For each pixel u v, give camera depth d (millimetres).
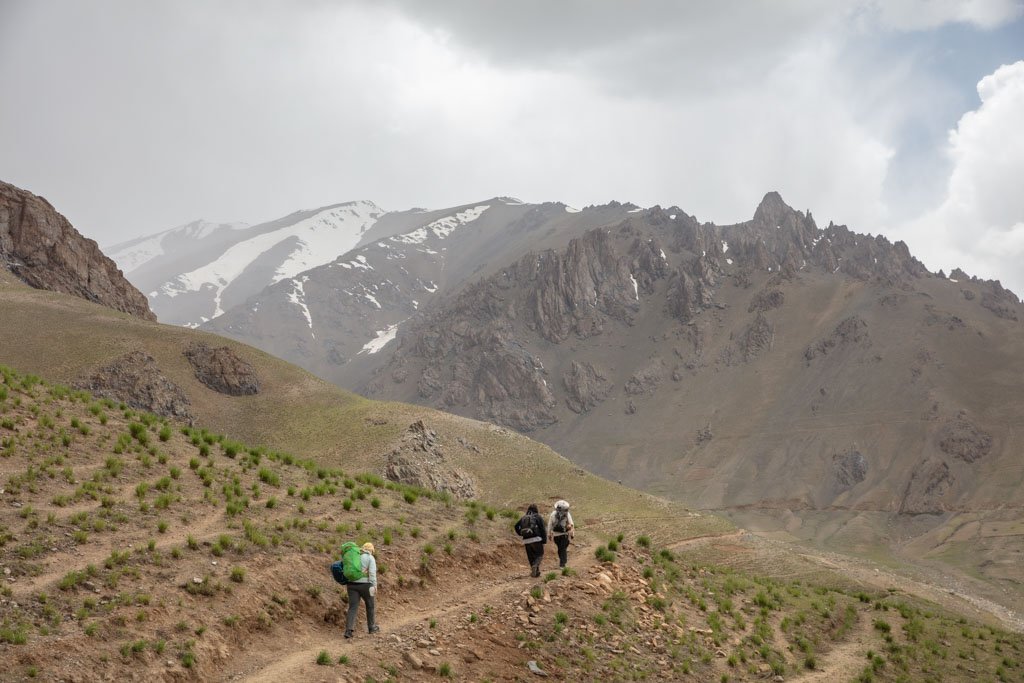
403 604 23094
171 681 16250
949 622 40875
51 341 147500
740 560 115688
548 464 147500
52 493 22875
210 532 23203
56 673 15078
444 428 148500
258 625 19391
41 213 189375
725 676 24672
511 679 20000
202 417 146500
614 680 22047
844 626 35500
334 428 143500
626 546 34250
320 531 25812
